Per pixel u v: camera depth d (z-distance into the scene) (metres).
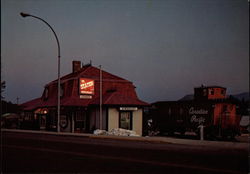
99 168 9.14
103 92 32.62
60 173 8.48
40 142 18.11
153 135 31.53
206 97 41.00
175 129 29.97
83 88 31.27
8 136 24.02
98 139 20.98
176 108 30.41
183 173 8.29
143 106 31.08
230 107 28.03
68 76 35.91
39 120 36.59
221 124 26.89
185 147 15.07
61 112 32.62
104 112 29.50
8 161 10.63
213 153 12.56
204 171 8.56
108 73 35.19
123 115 30.31
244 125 32.56
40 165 9.77
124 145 16.17
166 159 10.82
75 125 31.05
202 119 27.75
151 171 8.61
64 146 15.62
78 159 10.98
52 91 35.94
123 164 9.80
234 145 15.98
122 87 34.09
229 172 8.39
